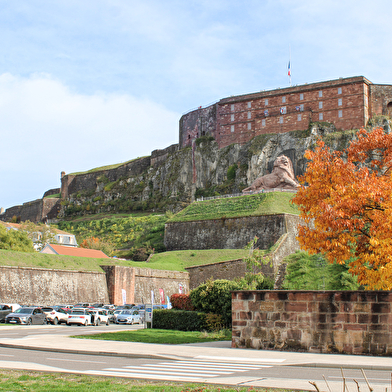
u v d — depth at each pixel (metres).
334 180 25.52
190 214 89.50
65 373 13.77
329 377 13.82
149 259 76.88
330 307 20.98
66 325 41.53
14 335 27.36
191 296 35.00
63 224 141.50
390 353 19.62
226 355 19.19
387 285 22.84
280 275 56.16
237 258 68.38
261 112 119.88
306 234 25.69
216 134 129.12
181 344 24.16
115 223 120.62
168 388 11.45
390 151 26.02
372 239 22.81
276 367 15.98
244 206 82.94
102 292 60.84
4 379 12.36
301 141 111.00
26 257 54.88
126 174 157.75
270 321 21.97
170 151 145.25
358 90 110.19
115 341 24.55
